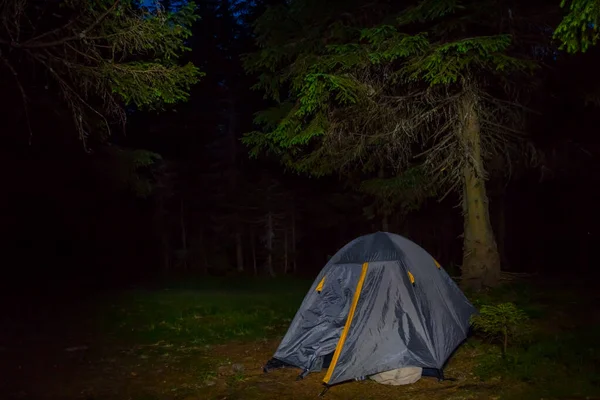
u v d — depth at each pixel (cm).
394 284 652
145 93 816
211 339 895
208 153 2794
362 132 1192
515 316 675
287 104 1231
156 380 668
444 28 990
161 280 2262
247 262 3069
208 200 2762
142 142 2958
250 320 1047
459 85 1122
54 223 1788
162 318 1088
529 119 1275
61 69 838
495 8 955
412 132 1164
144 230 2912
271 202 2573
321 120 1088
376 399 573
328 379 603
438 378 617
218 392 613
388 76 1095
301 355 684
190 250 2733
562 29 546
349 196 2419
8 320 1087
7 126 1304
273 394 599
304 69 1069
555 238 2753
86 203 1791
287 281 2247
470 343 735
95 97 1184
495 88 1219
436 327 662
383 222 1939
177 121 2792
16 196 1545
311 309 707
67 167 1539
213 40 2847
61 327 1012
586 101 1114
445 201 2430
